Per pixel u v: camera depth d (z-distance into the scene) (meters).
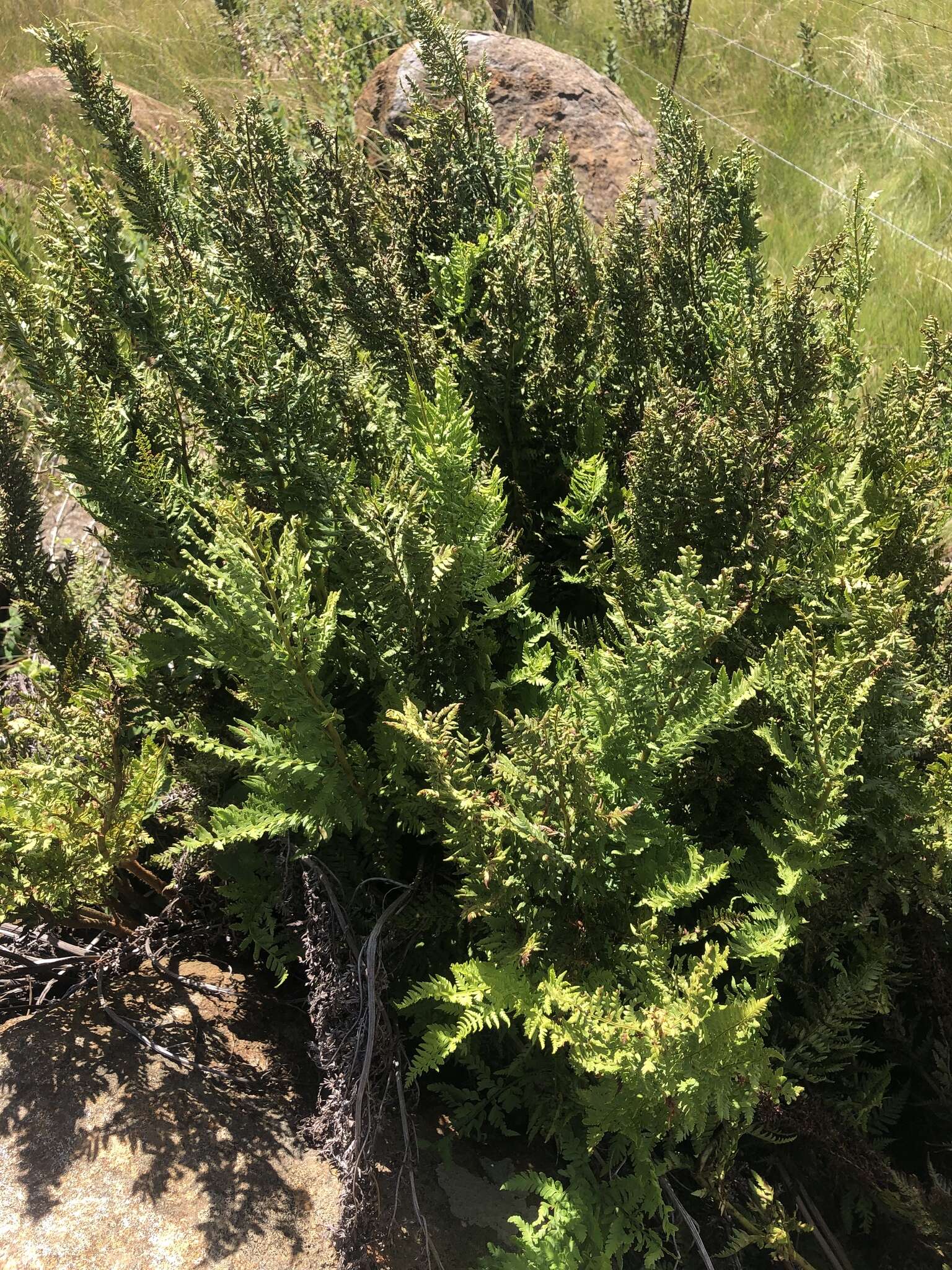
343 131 4.34
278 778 1.73
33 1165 1.68
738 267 2.61
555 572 2.40
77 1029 1.89
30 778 1.88
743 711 1.84
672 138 2.86
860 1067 1.90
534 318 2.36
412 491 1.79
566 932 1.70
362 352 2.18
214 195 2.51
